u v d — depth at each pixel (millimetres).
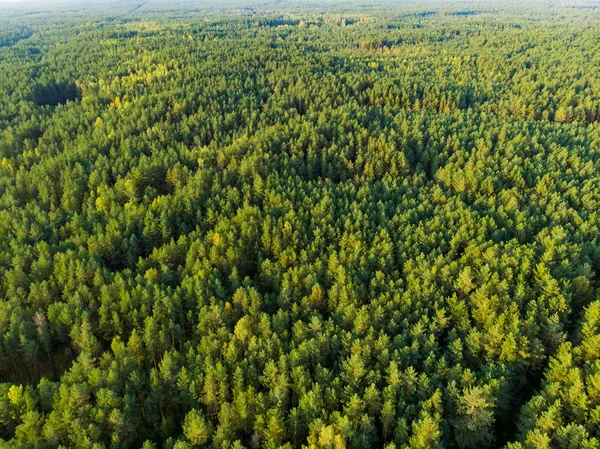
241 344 54812
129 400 46688
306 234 74188
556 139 108438
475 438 46969
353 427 45594
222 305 59438
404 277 67125
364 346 51906
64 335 57625
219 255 69750
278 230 73250
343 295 59812
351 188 88250
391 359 51656
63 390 45469
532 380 56406
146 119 118625
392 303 58219
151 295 60375
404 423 44312
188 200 82000
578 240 71438
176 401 49906
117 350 51594
